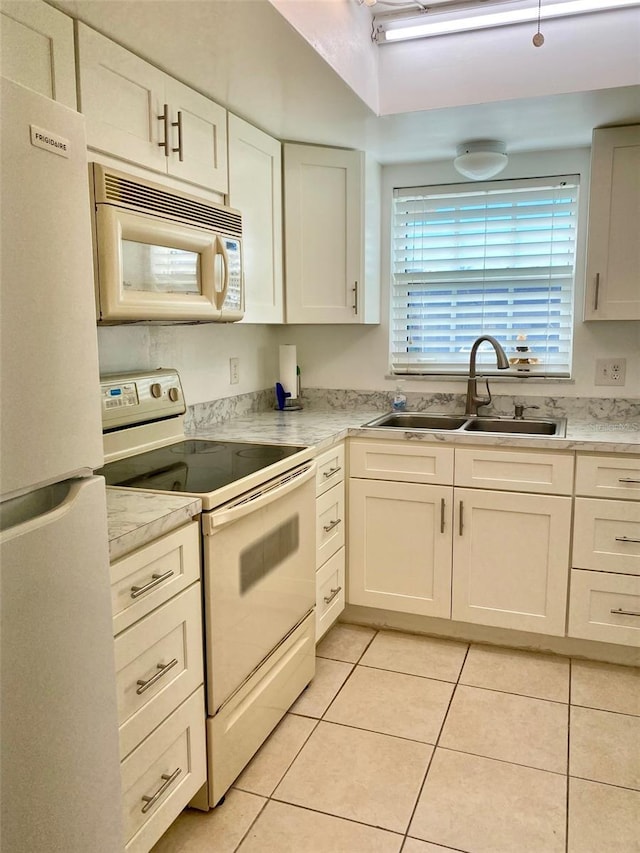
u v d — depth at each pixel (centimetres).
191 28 164
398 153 292
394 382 325
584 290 278
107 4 149
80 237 92
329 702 227
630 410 288
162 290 182
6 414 80
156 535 146
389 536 272
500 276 306
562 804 178
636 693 231
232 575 175
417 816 174
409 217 316
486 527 257
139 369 232
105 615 99
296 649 221
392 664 252
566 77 221
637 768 192
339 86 208
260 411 322
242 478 182
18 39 137
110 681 100
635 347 284
